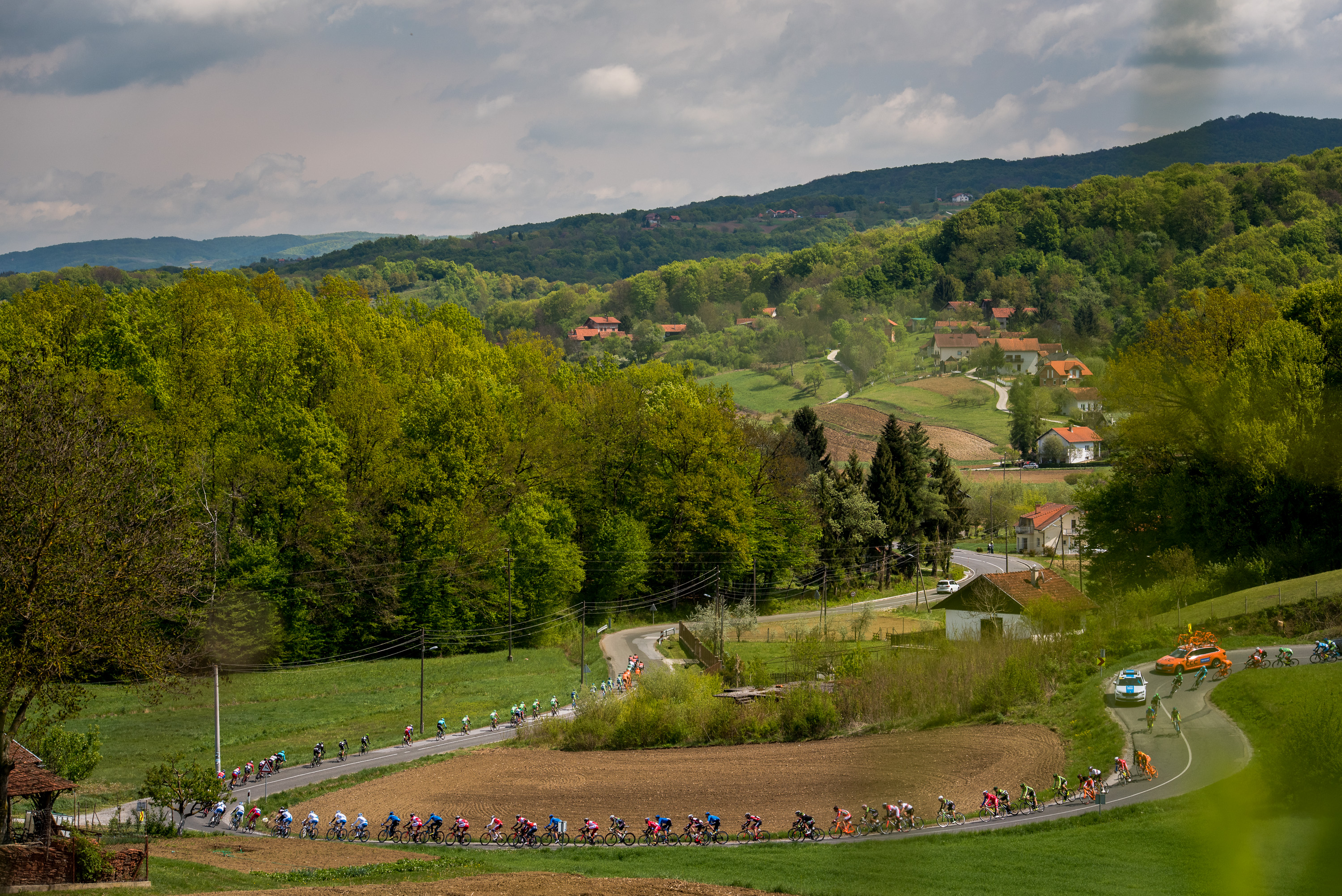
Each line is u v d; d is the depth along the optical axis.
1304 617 55.97
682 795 46.91
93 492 27.78
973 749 48.34
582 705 61.91
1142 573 72.44
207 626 71.00
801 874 32.41
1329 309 71.00
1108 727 46.31
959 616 72.88
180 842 38.69
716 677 67.50
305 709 68.06
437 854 38.19
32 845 26.39
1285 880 26.88
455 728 64.69
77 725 61.16
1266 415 65.75
